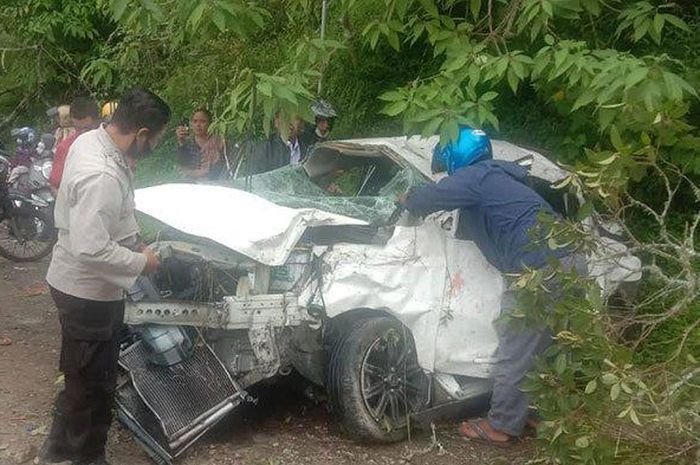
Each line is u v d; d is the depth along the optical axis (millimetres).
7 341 6508
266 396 5707
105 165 4031
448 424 5457
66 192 4117
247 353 4848
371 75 9344
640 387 3871
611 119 5309
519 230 4977
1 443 4805
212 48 10266
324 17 7160
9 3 13125
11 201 8672
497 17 6707
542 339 4969
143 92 4145
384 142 5914
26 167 8914
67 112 9133
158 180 10812
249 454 4855
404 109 5699
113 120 4148
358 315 5168
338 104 9539
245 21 6605
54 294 4238
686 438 4113
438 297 5137
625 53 5668
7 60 13344
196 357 4801
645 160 4387
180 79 10594
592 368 4102
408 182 5590
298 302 4863
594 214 4508
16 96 15320
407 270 5105
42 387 5664
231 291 5012
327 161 6273
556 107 7273
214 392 4730
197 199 5176
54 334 6773
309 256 4969
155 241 5203
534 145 7906
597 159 4191
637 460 4289
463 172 5137
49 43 13273
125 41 9953
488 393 5473
